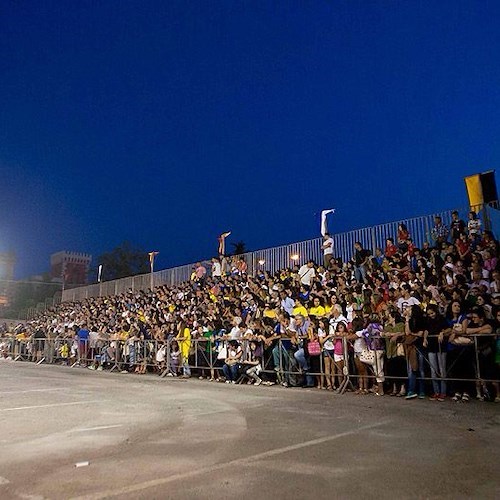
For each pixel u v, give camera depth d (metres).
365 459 5.78
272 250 22.83
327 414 9.09
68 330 26.73
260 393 12.62
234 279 22.34
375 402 10.52
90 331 24.34
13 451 6.36
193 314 19.41
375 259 16.59
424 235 17.09
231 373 15.42
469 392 10.77
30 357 28.78
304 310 14.91
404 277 14.29
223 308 18.66
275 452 6.18
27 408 10.20
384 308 12.77
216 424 8.23
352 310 13.33
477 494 4.53
